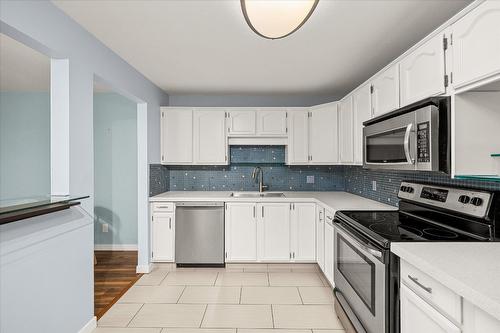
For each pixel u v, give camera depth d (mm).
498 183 1583
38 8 1723
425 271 1173
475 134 1521
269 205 3537
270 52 2635
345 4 1856
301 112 3877
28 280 1627
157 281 3189
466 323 1000
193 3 1851
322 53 2654
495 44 1236
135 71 3086
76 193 2084
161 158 3881
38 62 3055
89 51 2250
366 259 1715
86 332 2146
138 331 2223
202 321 2369
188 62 2891
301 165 4234
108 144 4301
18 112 4223
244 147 4188
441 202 1773
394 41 2404
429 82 1706
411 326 1330
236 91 3977
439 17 2018
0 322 1462
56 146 2004
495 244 1405
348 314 2020
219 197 3562
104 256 4090
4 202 1681
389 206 2721
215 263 3574
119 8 1903
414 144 1745
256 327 2279
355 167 3783
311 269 3584
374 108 2512
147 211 3465
